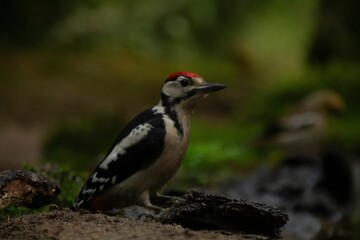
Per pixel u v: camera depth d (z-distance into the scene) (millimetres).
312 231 8812
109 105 22094
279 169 11977
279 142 15023
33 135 18078
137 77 26141
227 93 24969
